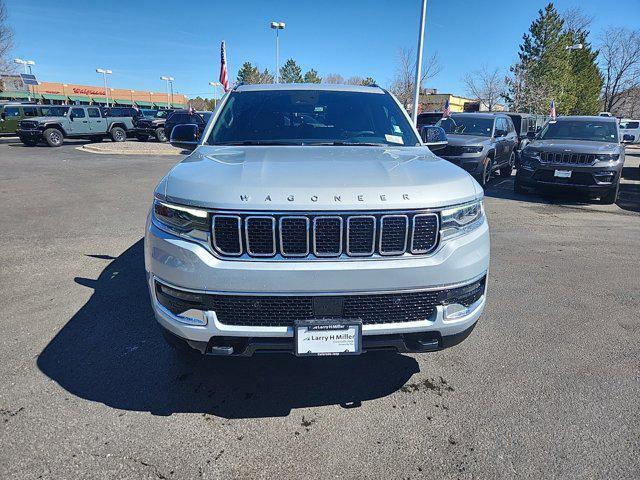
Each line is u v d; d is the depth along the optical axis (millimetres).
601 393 2887
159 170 13836
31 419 2588
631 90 61938
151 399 2801
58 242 6055
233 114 3863
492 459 2336
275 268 2264
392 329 2395
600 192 9414
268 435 2514
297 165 2682
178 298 2396
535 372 3121
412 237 2350
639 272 5156
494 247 6121
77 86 73625
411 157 3076
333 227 2287
